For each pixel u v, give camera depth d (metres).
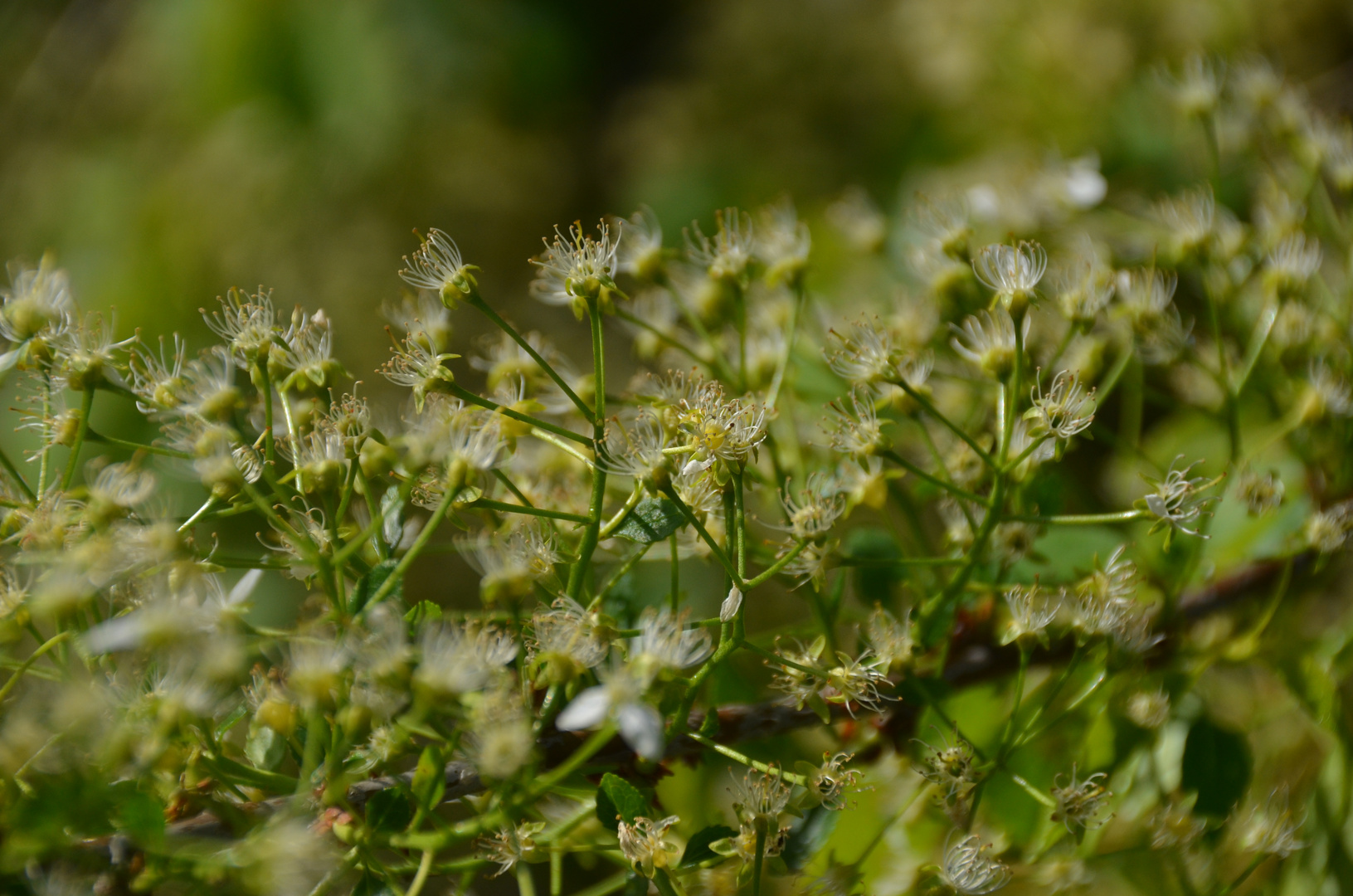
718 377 0.46
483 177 0.98
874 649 0.44
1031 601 0.44
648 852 0.42
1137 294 0.46
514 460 0.46
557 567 0.44
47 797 0.41
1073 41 0.65
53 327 0.44
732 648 0.43
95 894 0.41
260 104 0.98
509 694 0.42
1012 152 0.64
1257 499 0.46
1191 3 0.63
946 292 0.47
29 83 1.06
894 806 0.47
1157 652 0.46
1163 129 0.61
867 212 0.52
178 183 0.96
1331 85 0.61
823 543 0.44
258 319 0.44
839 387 0.47
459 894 0.42
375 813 0.42
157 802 0.41
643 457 0.43
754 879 0.43
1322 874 0.47
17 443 0.66
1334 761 0.47
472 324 0.90
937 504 0.48
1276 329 0.47
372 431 0.43
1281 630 0.47
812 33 0.84
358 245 0.94
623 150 0.96
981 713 0.47
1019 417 0.45
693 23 1.03
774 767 0.43
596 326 0.43
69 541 0.43
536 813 0.44
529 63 1.02
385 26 0.99
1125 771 0.46
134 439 0.71
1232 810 0.46
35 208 1.01
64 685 0.42
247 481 0.43
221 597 0.42
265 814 0.42
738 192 0.84
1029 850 0.46
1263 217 0.49
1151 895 0.47
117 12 1.07
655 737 0.42
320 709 0.42
